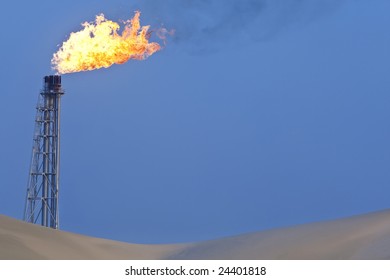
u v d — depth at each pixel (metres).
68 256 134.00
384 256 108.19
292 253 125.31
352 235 126.19
